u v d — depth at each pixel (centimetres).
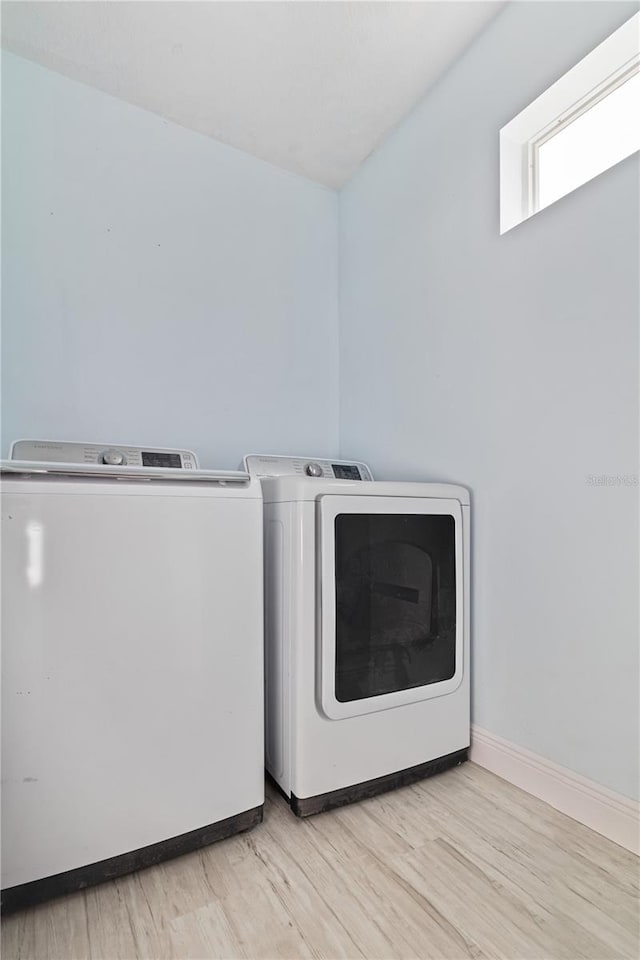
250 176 219
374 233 216
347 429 233
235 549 121
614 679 120
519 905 99
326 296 239
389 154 207
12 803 95
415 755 144
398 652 142
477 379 161
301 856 114
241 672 121
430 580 149
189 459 166
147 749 108
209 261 207
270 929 94
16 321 169
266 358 220
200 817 114
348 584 134
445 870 109
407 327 195
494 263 156
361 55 169
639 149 132
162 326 196
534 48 144
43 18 156
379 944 91
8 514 97
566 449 132
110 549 106
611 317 122
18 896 96
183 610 114
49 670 99
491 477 155
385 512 141
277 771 137
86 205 182
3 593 96
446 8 153
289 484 134
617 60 128
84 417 179
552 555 135
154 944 91
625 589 118
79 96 182
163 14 154
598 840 119
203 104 192
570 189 152
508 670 146
